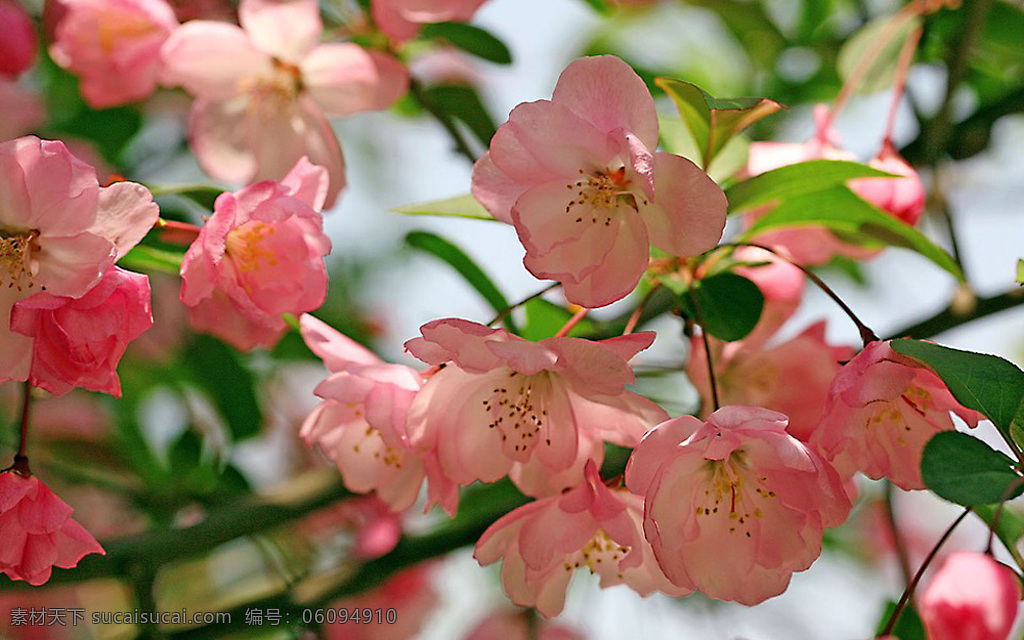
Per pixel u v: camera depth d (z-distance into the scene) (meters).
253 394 0.73
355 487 0.60
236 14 0.70
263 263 0.58
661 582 0.59
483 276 0.64
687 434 0.55
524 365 0.55
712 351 0.62
